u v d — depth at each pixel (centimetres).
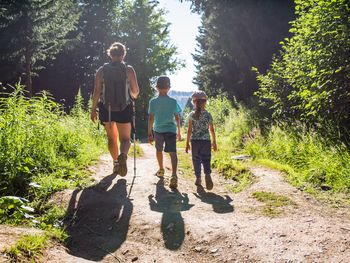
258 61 1903
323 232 373
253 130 1064
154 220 420
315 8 714
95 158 691
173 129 582
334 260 319
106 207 458
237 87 2527
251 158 796
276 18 1709
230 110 1677
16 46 2530
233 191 554
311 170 587
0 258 275
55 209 440
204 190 564
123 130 559
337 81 677
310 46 719
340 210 446
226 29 1916
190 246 367
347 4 666
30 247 304
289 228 387
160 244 374
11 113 639
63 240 362
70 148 676
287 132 855
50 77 3791
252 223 407
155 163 737
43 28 2608
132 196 501
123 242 379
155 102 582
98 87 552
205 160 573
